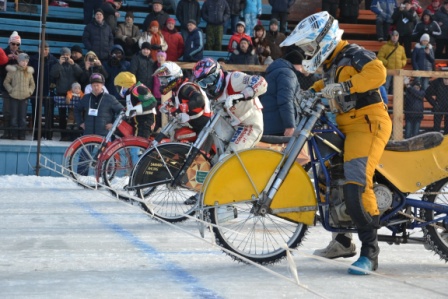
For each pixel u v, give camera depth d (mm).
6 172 15250
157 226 7949
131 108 11688
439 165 5531
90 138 12125
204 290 4637
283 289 4719
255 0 19797
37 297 4332
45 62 16000
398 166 5504
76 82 15945
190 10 18688
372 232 5363
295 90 10250
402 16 20109
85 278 4969
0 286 4637
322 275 5258
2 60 15531
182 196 8562
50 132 15977
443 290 4832
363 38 21891
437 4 21562
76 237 6988
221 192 5523
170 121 9375
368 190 5266
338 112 5434
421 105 15242
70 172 12039
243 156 5527
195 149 8141
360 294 4625
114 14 17812
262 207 5473
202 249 6367
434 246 5641
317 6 23562
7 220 8109
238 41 17188
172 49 17828
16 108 15570
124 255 5992
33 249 6223
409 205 5539
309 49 5379
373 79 5199
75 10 20391
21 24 19469
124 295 4438
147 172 8367
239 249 5945
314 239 7207
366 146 5266
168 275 5145
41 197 10625
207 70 7516
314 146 5469
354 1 21469
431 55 18922
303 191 5566
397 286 4918
